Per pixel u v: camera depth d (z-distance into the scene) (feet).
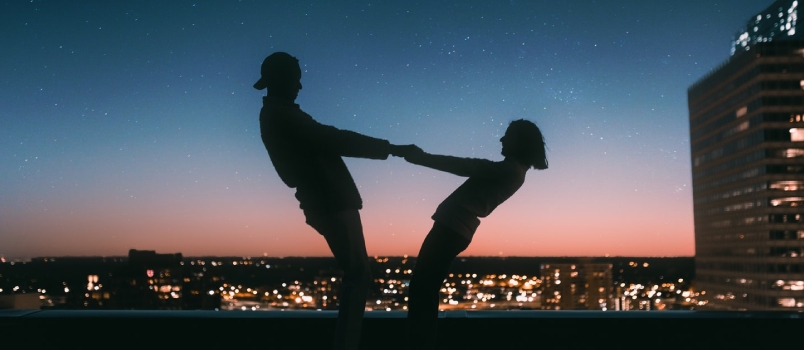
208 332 10.14
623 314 10.39
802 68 215.31
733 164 236.84
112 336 10.19
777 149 213.25
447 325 10.07
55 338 10.18
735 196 234.99
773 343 10.09
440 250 7.73
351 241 7.53
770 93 216.33
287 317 10.15
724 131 245.24
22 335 10.17
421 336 7.70
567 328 10.08
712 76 256.32
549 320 10.10
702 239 262.26
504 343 10.06
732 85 237.86
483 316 10.19
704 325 10.12
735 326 10.12
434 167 7.60
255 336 10.12
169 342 10.15
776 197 213.05
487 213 7.85
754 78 221.46
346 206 7.47
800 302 205.26
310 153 7.29
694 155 273.95
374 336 9.96
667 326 10.09
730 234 238.48
